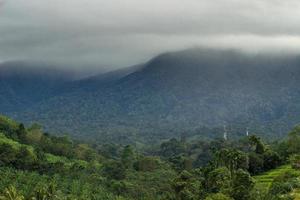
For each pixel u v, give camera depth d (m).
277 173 186.38
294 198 127.19
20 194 180.12
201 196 152.25
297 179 145.88
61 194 197.38
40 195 179.75
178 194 164.25
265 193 134.75
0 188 194.25
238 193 128.38
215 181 152.50
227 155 172.38
